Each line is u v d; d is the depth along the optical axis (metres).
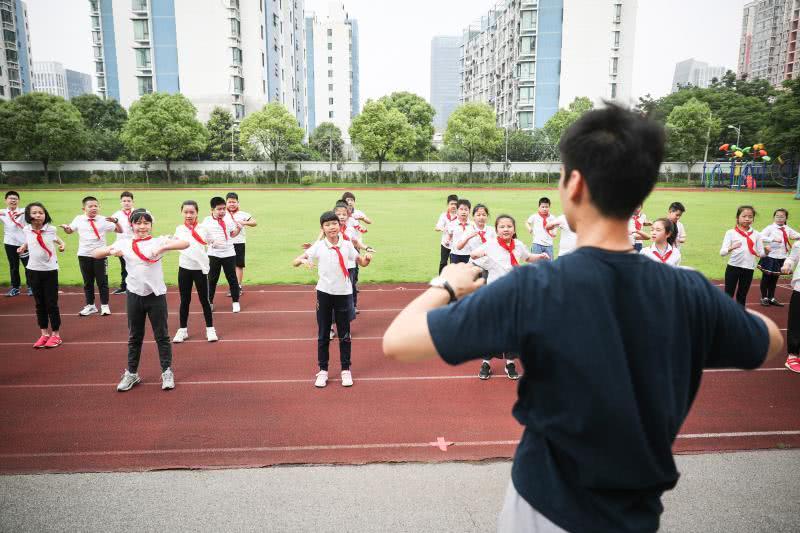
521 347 1.21
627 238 1.26
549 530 1.26
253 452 4.42
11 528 3.40
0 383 5.98
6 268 12.73
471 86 102.38
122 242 5.65
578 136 1.24
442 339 1.19
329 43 92.44
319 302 5.82
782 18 116.19
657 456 1.20
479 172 52.62
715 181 48.22
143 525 3.43
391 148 50.84
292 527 3.40
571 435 1.18
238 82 61.28
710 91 57.78
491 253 6.40
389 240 16.62
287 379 6.11
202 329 8.15
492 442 4.59
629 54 64.75
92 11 65.75
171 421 5.03
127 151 51.47
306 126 85.38
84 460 4.30
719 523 3.41
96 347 7.24
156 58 60.72
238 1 61.00
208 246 8.80
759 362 1.30
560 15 64.25
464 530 3.36
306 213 24.44
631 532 1.18
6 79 75.06
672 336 1.19
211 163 50.56
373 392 5.72
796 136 41.78
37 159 48.16
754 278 11.83
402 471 4.09
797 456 4.30
